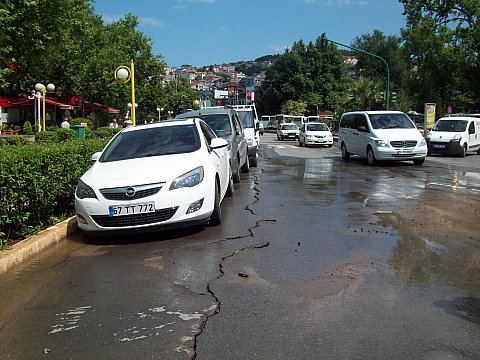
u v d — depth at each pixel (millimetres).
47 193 7145
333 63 86250
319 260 5406
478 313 3943
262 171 15406
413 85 64375
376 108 49750
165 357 3314
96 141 10312
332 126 59750
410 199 9414
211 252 5852
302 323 3781
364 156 17578
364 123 17656
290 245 6070
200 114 12852
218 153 8391
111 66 40812
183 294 4492
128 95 44906
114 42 48938
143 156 7387
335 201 9297
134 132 8188
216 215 7133
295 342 3469
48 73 34906
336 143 36500
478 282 4664
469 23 40719
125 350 3447
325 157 21594
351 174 14133
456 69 44719
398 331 3619
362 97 49812
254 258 5543
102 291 4691
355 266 5172
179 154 7273
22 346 3592
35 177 6645
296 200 9484
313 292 4430
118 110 48812
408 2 41531
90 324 3928
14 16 16328
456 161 18875
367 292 4410
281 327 3719
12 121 37938
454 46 43250
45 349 3523
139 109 61594
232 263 5379
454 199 9375
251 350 3369
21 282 5066
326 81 85688
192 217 6473
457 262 5289
